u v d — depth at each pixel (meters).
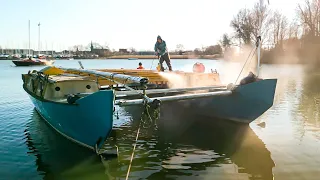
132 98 11.55
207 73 13.62
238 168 7.40
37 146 9.03
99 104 7.48
